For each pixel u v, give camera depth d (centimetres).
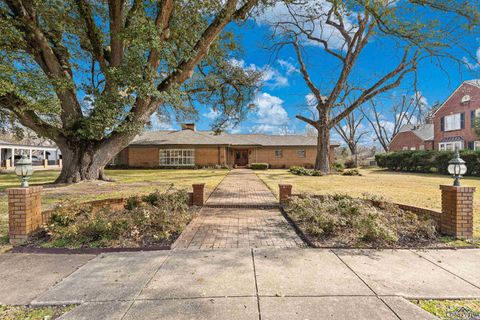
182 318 212
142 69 957
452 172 430
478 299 242
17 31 769
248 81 1538
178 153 2616
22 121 996
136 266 315
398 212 501
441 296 246
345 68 1678
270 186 1084
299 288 260
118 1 952
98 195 816
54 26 993
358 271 299
